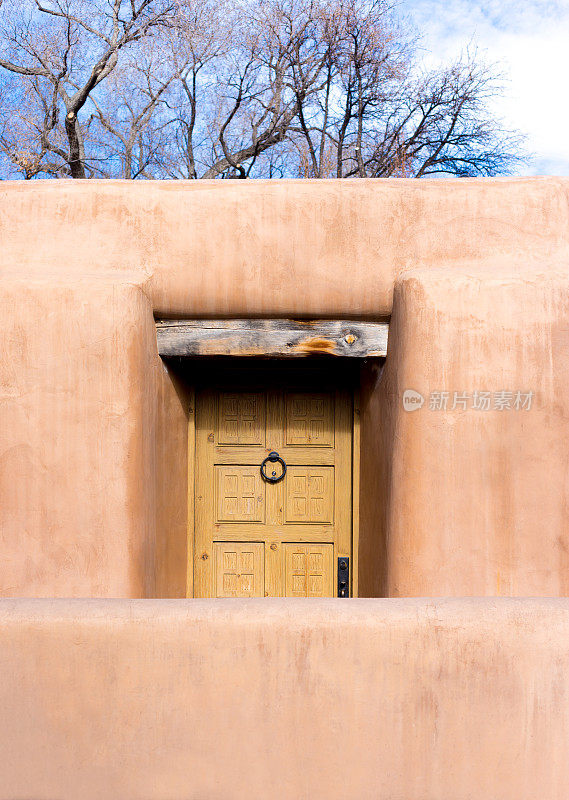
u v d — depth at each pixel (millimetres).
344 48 15875
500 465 3502
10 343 3602
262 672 2729
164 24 15352
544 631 2715
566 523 3479
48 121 16219
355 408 4645
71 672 2740
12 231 3898
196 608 2777
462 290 3537
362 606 2787
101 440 3582
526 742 2693
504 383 3500
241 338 4008
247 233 3877
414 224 3836
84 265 3879
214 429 4727
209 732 2727
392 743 2709
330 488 4688
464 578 3496
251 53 16438
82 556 3566
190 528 4668
